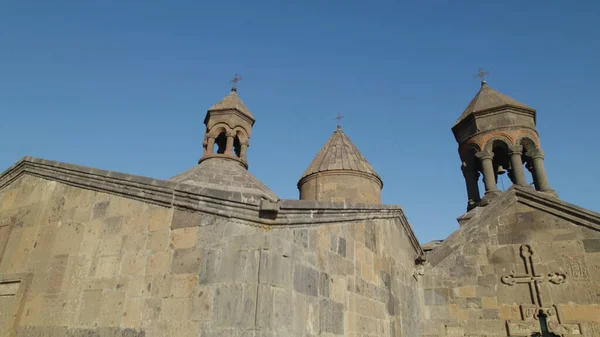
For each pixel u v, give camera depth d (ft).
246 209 19.97
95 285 23.32
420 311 43.32
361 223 30.30
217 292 18.84
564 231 41.42
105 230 24.93
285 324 18.33
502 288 41.83
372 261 30.91
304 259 21.39
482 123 59.98
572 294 38.93
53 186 30.14
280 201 19.76
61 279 25.07
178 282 20.33
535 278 40.81
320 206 23.13
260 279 18.08
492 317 41.16
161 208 23.29
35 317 24.85
